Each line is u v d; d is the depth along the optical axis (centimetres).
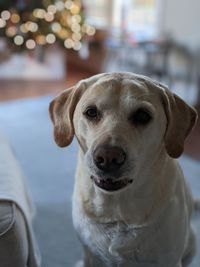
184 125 118
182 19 440
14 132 341
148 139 109
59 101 127
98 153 102
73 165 283
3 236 119
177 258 126
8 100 429
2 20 488
